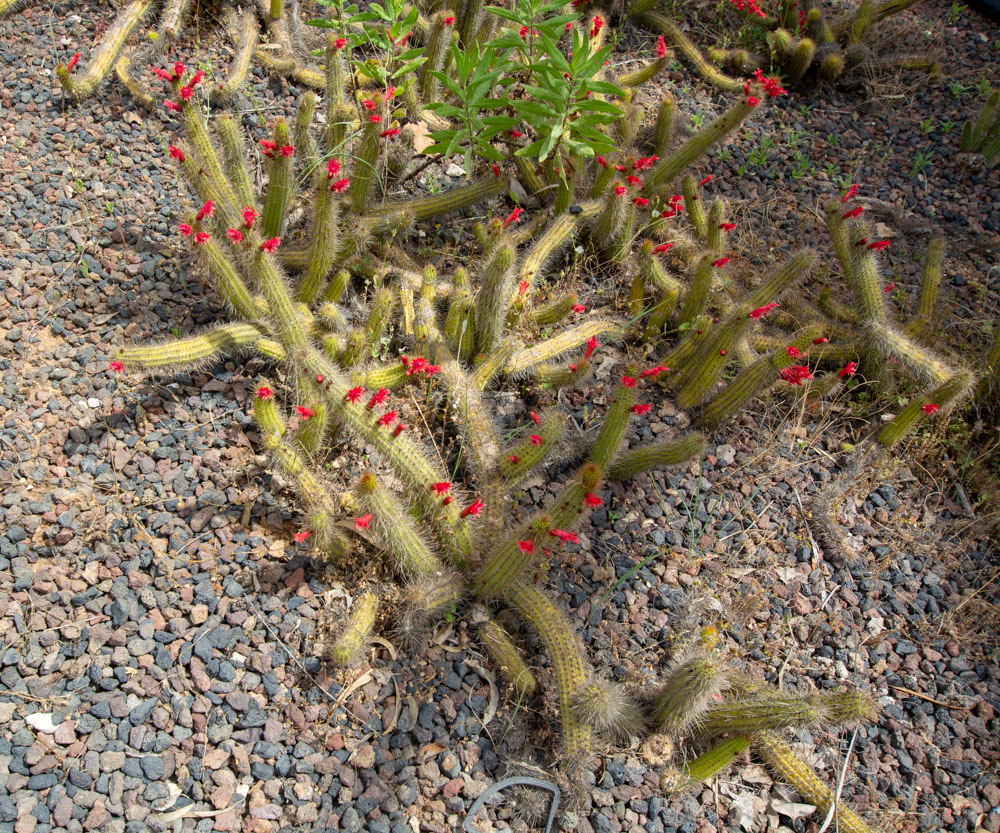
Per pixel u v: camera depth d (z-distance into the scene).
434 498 1.18
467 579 1.22
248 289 1.43
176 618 1.19
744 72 2.11
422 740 1.15
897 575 1.41
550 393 1.48
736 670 1.24
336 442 1.35
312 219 1.48
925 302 1.64
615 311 1.61
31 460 1.28
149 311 1.44
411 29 1.68
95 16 1.81
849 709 1.12
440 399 1.41
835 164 1.96
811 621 1.34
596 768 1.16
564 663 1.13
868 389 1.58
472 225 1.67
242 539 1.26
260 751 1.12
